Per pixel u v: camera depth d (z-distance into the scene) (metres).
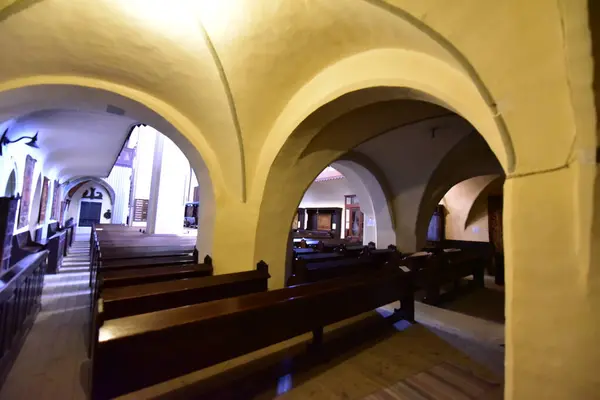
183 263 3.54
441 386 2.24
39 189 6.36
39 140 4.92
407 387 2.21
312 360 2.53
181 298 2.36
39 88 2.25
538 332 1.10
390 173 5.46
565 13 0.91
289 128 2.65
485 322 3.73
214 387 2.13
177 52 2.26
